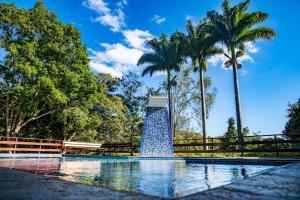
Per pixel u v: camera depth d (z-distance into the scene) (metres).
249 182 2.42
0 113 19.45
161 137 15.04
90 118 20.91
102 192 1.78
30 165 8.87
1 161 10.34
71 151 18.19
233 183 2.36
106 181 5.29
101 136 23.92
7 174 2.67
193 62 23.64
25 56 17.08
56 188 1.92
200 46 22.05
